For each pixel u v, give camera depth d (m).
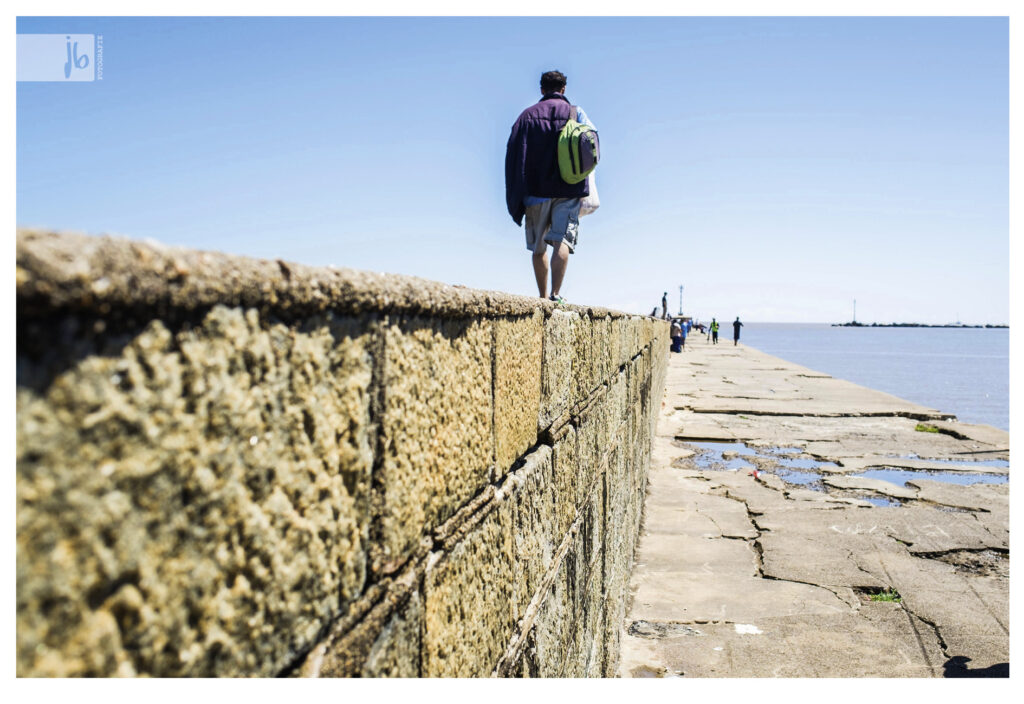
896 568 6.55
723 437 13.05
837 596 5.94
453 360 1.45
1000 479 10.29
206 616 0.73
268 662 0.83
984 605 5.74
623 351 5.11
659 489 9.41
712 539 7.36
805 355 70.06
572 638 2.86
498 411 1.79
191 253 0.71
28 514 0.56
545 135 4.34
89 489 0.60
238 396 0.78
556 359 2.59
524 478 2.02
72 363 0.59
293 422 0.88
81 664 0.60
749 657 4.89
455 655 1.44
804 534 7.54
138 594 0.65
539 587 2.21
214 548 0.74
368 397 1.06
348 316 1.01
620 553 4.92
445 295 1.36
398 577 1.19
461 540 1.49
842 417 16.06
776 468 10.86
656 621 5.43
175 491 0.69
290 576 0.87
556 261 4.52
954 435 13.62
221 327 0.75
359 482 1.04
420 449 1.27
